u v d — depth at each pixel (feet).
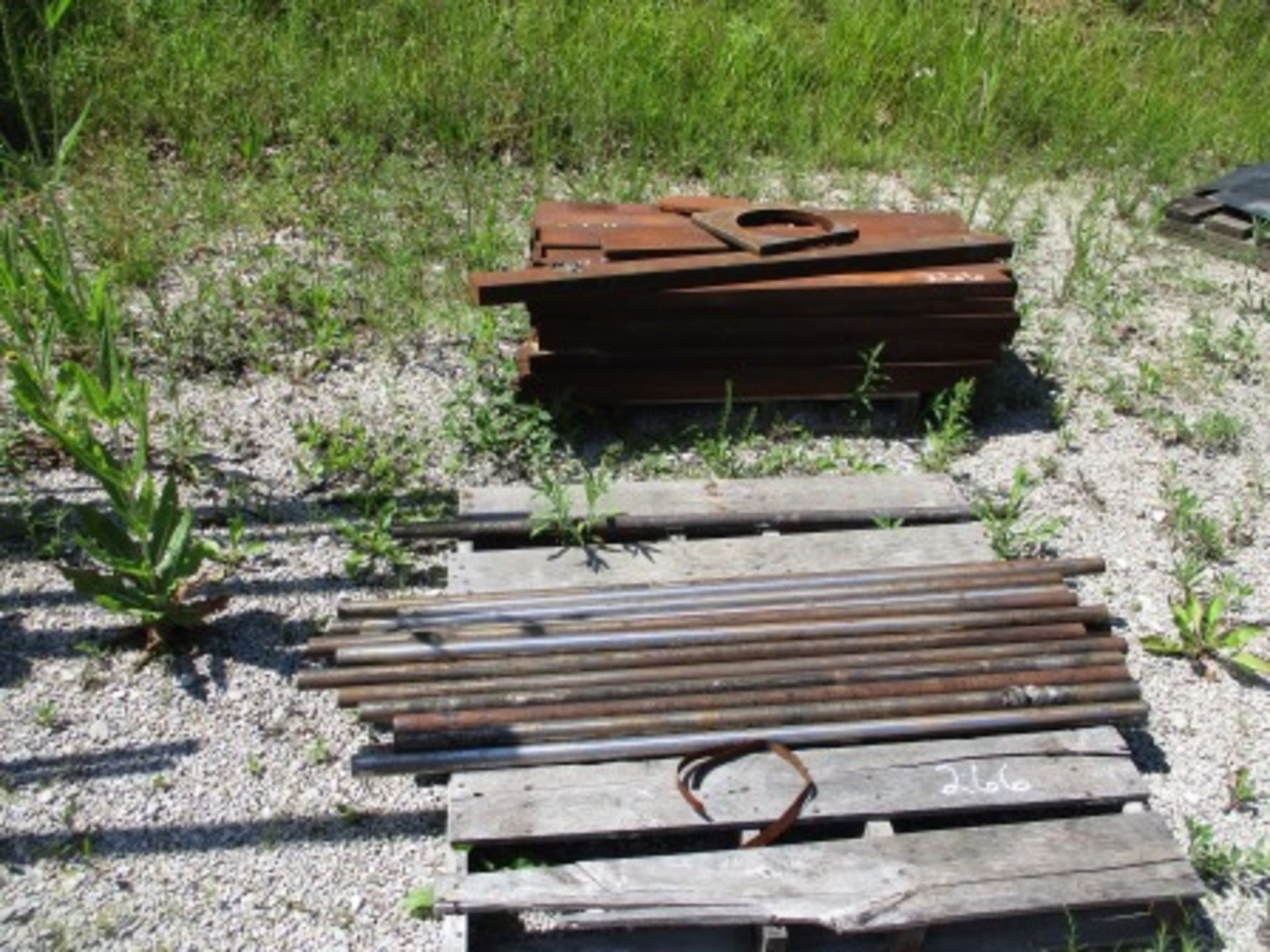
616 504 15.38
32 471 15.98
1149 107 28.60
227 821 11.96
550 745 12.06
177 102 23.91
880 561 14.73
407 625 13.47
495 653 13.07
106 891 11.30
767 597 13.88
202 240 20.76
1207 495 16.99
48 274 13.82
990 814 12.13
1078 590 15.19
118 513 15.14
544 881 10.82
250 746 12.71
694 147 25.00
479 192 22.89
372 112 24.58
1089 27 32.48
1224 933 11.37
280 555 14.97
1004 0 31.01
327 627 13.82
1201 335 20.03
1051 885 10.98
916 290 16.79
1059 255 22.95
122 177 22.03
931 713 12.51
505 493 15.51
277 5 27.45
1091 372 19.38
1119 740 12.42
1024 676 12.91
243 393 17.51
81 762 12.42
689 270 16.26
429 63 25.46
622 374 16.80
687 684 12.64
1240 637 14.07
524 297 15.96
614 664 12.93
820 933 11.13
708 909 10.65
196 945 10.92
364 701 12.45
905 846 11.27
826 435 17.49
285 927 11.11
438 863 11.71
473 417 16.96
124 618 14.01
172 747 12.64
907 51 28.63
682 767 11.89
